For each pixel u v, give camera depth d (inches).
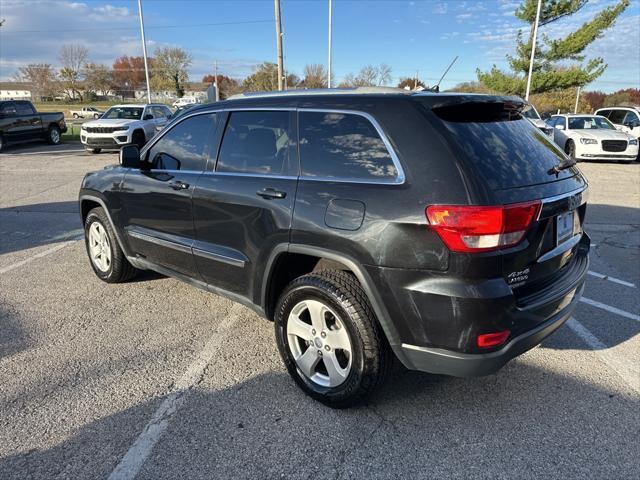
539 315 102.0
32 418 109.7
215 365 133.0
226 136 135.1
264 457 98.9
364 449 101.5
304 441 103.6
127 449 100.6
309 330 114.9
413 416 112.0
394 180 98.7
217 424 108.7
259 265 121.4
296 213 110.7
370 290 100.0
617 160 633.0
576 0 1090.1
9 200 360.2
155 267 162.6
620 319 162.9
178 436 104.7
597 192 406.0
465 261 90.7
